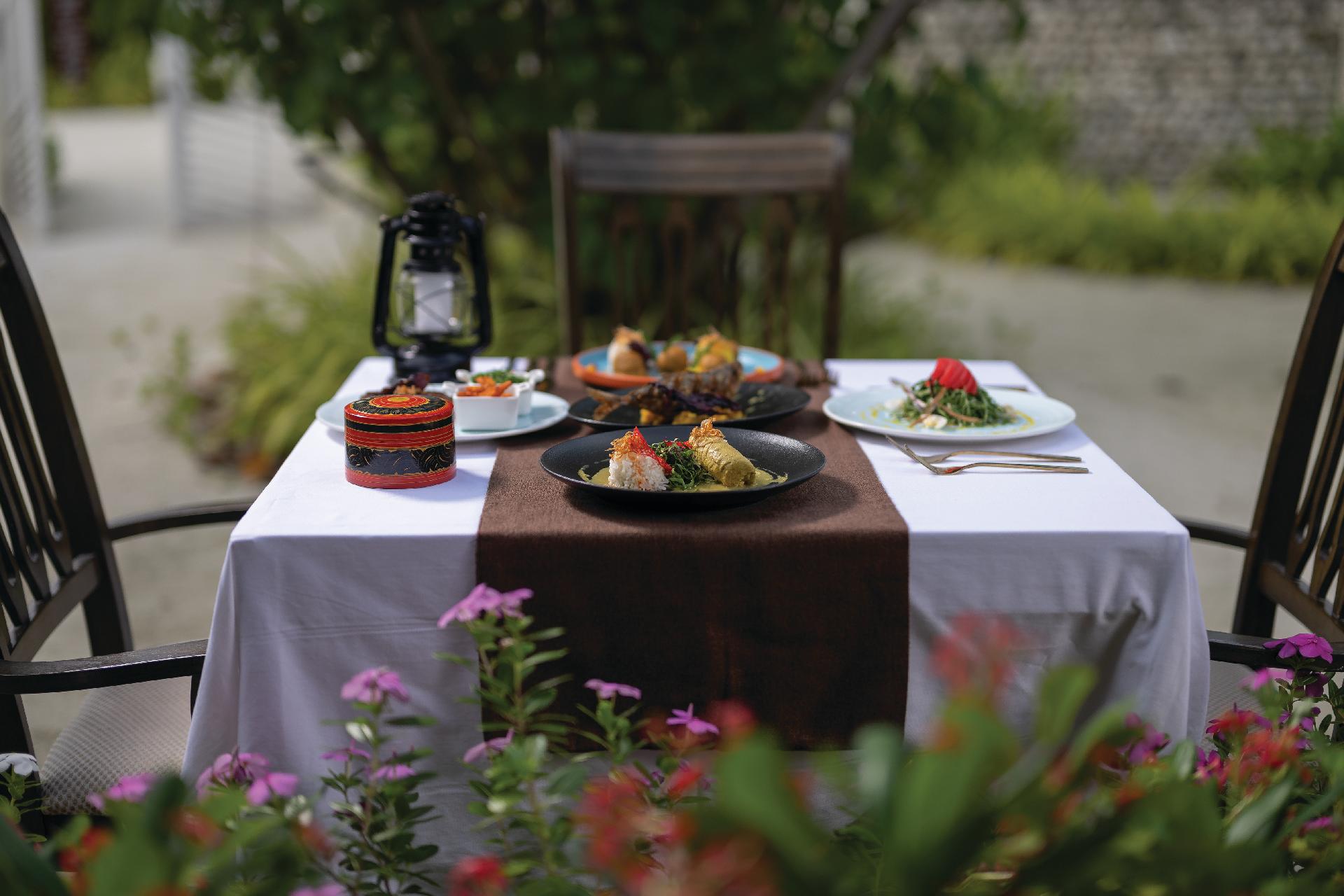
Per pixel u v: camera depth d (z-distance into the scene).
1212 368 5.59
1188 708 1.35
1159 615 1.31
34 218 8.50
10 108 8.83
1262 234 7.84
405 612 1.31
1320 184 8.69
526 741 1.03
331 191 4.58
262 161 9.73
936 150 4.21
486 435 1.65
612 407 1.74
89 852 0.83
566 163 2.57
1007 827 0.74
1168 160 9.81
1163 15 9.61
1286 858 0.98
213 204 9.46
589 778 1.32
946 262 8.54
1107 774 1.04
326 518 1.34
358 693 1.09
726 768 0.63
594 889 1.10
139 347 5.61
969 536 1.29
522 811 1.04
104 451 4.33
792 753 1.36
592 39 3.98
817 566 1.29
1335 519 1.64
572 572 1.29
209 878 0.79
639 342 2.01
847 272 5.39
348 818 1.19
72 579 1.79
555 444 1.62
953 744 0.64
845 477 1.49
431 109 4.10
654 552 1.28
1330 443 1.72
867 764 0.66
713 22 3.86
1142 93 9.81
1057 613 1.32
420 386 1.72
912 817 0.62
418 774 1.14
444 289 1.93
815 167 2.59
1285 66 9.41
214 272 7.27
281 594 1.29
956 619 1.31
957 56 10.33
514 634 1.11
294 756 1.33
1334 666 1.35
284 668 1.31
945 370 1.73
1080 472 1.50
